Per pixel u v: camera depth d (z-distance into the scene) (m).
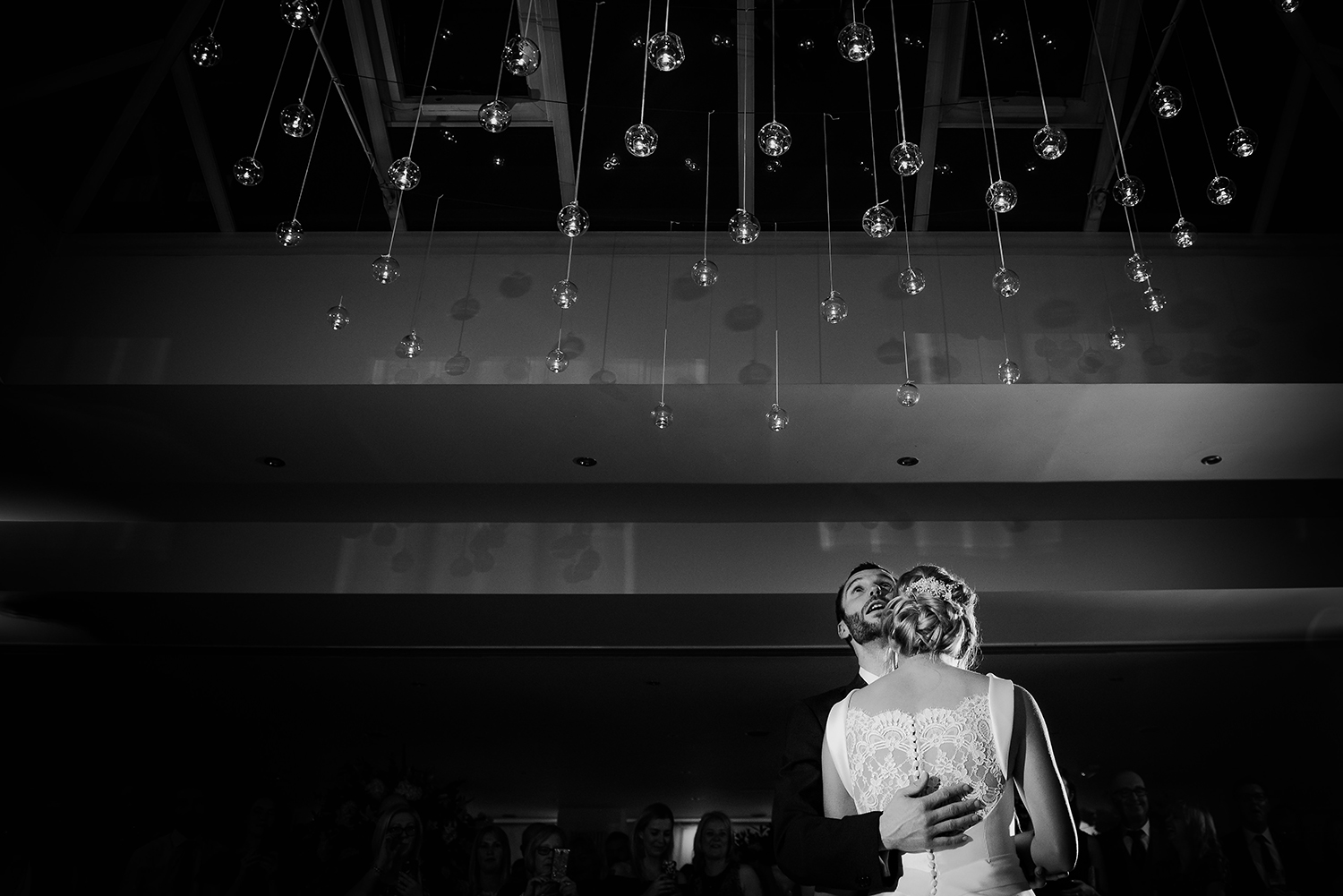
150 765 7.85
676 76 4.70
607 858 6.76
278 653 7.14
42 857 7.21
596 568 6.19
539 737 8.19
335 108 4.79
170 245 4.96
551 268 4.88
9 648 7.19
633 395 4.70
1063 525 6.20
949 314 4.69
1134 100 4.61
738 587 6.10
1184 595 6.07
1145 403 4.66
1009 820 1.58
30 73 4.37
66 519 6.44
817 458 5.28
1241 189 4.69
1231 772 6.98
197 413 4.97
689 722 7.82
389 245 4.95
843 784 1.71
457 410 4.88
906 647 1.75
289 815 6.58
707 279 3.25
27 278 4.80
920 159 2.74
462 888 6.22
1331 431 4.89
